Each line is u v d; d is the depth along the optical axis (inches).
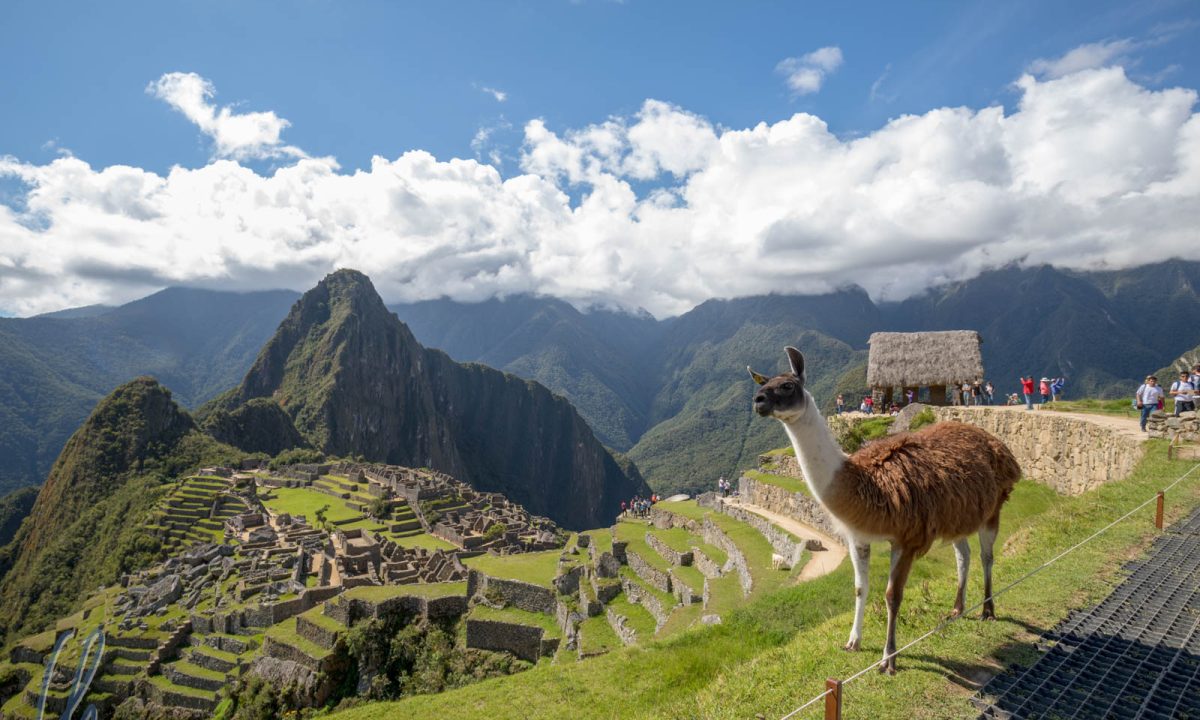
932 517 239.6
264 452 5605.3
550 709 410.6
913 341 1230.9
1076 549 367.2
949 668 240.8
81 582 3196.4
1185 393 660.1
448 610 1396.4
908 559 244.7
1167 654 240.1
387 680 1285.7
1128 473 569.6
